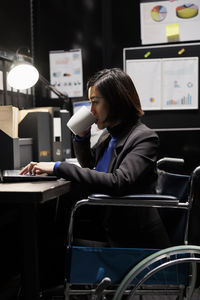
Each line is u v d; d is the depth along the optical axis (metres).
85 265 1.15
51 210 2.14
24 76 1.90
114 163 1.36
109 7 2.55
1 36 2.27
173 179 1.36
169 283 1.17
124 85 1.41
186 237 1.19
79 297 1.47
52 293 1.71
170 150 2.56
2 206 1.97
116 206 1.28
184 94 2.53
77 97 2.65
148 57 2.55
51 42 2.66
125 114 1.42
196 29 2.49
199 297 1.90
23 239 1.21
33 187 1.24
